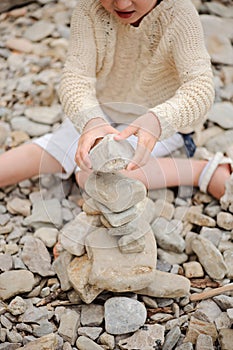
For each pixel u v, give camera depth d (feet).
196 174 5.33
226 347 4.08
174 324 4.31
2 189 5.49
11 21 7.45
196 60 4.69
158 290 4.41
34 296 4.57
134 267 4.34
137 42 4.84
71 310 4.40
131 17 4.54
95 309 4.39
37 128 6.08
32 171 5.42
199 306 4.46
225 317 4.34
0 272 4.70
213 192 5.30
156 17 4.69
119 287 4.30
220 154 5.36
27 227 5.14
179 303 4.49
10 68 6.82
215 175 5.26
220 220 5.07
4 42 7.15
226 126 6.05
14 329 4.31
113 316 4.25
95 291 4.37
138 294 4.50
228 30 7.07
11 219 5.22
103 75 5.15
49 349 4.04
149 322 4.34
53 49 7.05
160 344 4.16
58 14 7.48
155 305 4.43
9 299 4.51
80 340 4.18
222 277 4.65
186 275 4.71
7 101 6.43
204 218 5.09
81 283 4.36
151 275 4.34
